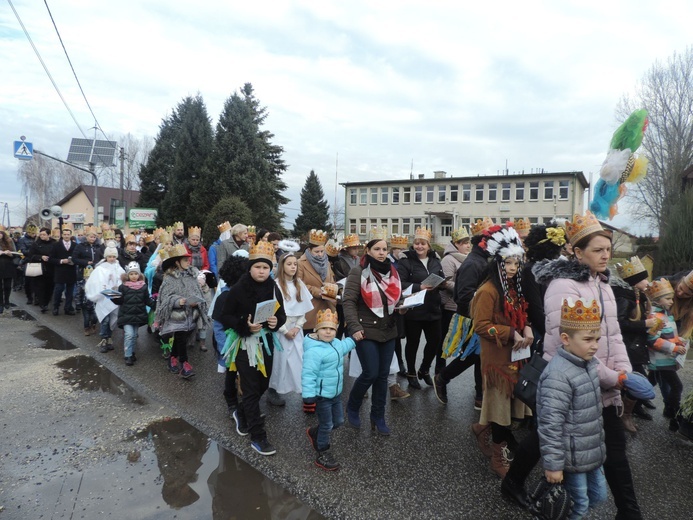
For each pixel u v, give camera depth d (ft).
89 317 26.20
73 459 11.74
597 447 8.13
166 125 119.85
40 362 20.44
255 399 12.05
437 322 17.08
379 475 10.91
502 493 9.93
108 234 35.94
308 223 186.70
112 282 23.21
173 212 99.55
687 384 17.28
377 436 13.12
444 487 10.40
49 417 14.34
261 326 11.96
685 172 53.31
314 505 9.75
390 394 16.28
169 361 19.60
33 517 9.30
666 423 14.34
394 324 13.17
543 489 8.20
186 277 18.97
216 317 14.82
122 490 10.32
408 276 17.29
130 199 168.96
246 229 23.93
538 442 9.18
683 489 10.46
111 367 19.79
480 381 15.03
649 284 13.99
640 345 12.75
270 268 12.35
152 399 16.01
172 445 12.51
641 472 11.24
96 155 107.24
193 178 101.09
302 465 11.39
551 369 8.29
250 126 96.63
